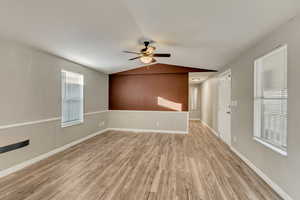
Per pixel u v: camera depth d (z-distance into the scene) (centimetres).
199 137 530
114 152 381
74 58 405
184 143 460
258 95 284
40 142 331
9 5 193
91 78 530
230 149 407
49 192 218
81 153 373
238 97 360
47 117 350
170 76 600
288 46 199
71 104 442
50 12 214
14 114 281
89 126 516
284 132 222
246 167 302
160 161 328
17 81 286
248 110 310
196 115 913
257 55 276
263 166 256
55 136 372
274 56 245
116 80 643
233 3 180
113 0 200
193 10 209
